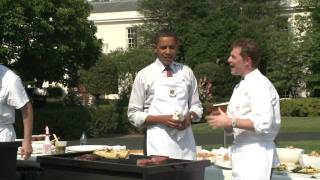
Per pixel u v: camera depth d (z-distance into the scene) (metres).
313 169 4.94
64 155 3.96
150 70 4.42
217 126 3.74
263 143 3.79
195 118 4.43
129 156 4.01
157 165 3.42
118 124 19.89
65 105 22.27
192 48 34.38
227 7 36.50
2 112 4.30
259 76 3.79
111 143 16.02
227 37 33.66
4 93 4.29
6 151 3.93
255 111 3.68
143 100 4.44
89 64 21.25
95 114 18.97
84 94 24.23
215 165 5.09
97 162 3.48
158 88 4.35
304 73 33.44
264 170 3.74
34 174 5.09
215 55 33.59
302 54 32.41
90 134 18.86
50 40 18.22
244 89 3.78
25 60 17.98
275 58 33.88
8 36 16.56
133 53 32.41
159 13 39.56
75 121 18.33
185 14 38.12
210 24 34.34
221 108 4.05
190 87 4.47
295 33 34.66
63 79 20.72
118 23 49.41
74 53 19.83
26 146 4.42
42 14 17.55
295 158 5.44
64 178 3.66
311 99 28.97
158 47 4.37
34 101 22.22
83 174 3.57
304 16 33.28
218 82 31.05
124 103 24.39
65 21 18.42
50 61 18.23
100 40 21.66
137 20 48.34
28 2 16.78
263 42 34.03
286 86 34.31
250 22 35.94
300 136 17.41
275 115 3.77
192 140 4.44
